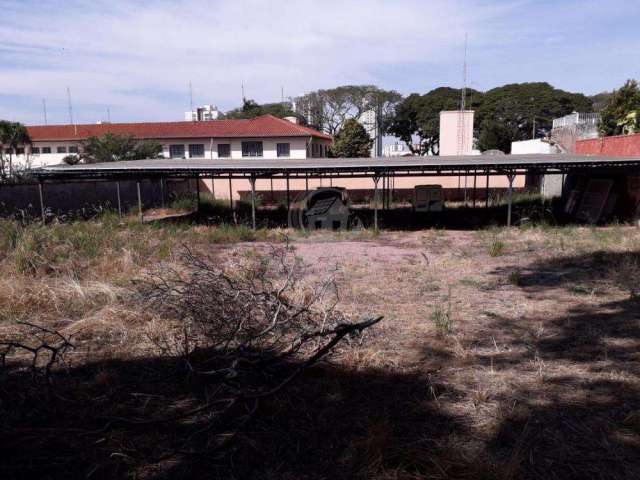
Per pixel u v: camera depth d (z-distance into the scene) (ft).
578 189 57.67
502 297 22.58
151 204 72.33
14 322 18.63
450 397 12.67
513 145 106.32
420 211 55.72
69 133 116.37
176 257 28.86
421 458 9.82
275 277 25.53
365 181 79.51
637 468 9.68
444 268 29.53
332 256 34.78
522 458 9.77
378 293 23.31
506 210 61.87
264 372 13.17
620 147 55.62
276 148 110.93
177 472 9.64
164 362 14.97
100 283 22.80
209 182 81.76
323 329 15.85
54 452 10.18
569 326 18.21
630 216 49.44
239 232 45.21
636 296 21.58
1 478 9.36
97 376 13.76
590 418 11.57
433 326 18.26
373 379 13.82
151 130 114.42
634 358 15.01
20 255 26.86
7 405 11.87
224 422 11.41
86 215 59.06
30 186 51.19
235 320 15.66
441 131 118.83
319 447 10.51
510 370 14.33
